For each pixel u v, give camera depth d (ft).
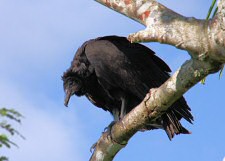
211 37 18.08
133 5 20.67
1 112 11.87
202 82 22.63
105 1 21.66
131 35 19.61
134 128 25.22
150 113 23.81
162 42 19.13
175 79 21.54
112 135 26.43
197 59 19.42
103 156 27.53
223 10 17.47
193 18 18.94
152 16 19.77
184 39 18.62
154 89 23.32
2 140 11.78
